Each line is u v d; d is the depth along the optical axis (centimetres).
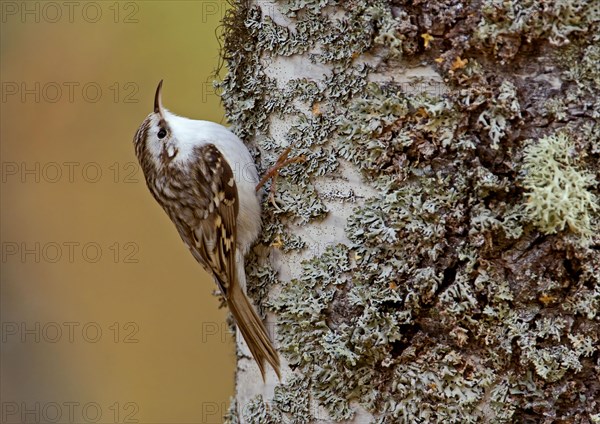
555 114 434
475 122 444
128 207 988
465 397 447
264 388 511
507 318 441
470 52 443
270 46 506
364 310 466
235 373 561
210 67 918
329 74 484
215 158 535
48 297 971
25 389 964
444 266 451
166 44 939
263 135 515
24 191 984
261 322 512
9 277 973
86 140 982
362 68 471
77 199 984
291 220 497
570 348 433
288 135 502
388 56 463
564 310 434
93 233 981
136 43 950
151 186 632
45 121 982
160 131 614
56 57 973
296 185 495
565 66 435
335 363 478
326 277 482
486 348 444
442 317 450
